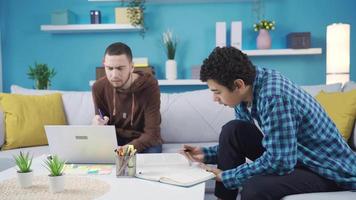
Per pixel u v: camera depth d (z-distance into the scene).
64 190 1.09
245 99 1.31
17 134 2.31
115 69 1.95
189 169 1.33
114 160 1.46
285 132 1.15
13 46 3.78
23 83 3.80
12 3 3.76
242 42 3.67
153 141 1.99
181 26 3.71
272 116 1.16
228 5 3.67
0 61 3.75
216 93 1.25
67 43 3.77
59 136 1.45
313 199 1.13
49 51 3.78
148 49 3.74
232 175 1.25
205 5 3.68
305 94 1.26
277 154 1.16
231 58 1.20
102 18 3.76
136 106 2.10
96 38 3.76
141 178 1.22
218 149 1.46
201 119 2.50
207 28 3.69
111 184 1.15
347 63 3.24
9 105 2.39
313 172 1.25
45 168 1.39
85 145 1.44
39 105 2.47
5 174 1.32
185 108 2.52
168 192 1.06
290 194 1.19
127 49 2.00
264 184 1.18
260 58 3.68
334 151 1.25
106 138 1.42
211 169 1.33
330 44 3.27
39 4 3.77
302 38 3.46
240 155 1.44
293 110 1.18
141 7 3.56
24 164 1.15
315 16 3.64
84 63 3.79
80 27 3.58
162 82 3.52
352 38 3.62
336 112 2.18
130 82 2.07
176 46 3.71
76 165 1.45
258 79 1.25
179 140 2.50
